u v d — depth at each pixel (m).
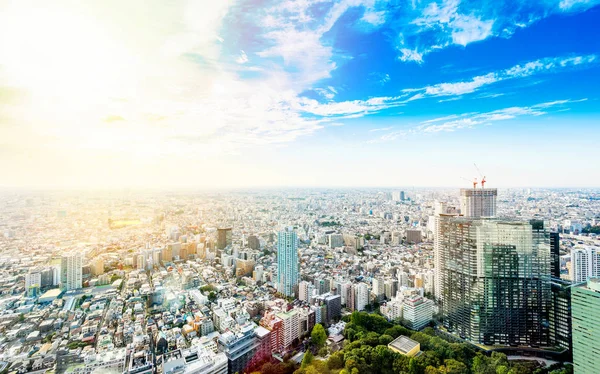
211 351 140.50
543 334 157.38
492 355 142.12
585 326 114.69
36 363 132.38
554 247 191.62
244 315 177.50
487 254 163.75
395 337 159.50
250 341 148.50
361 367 125.88
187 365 127.44
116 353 137.88
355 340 156.25
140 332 159.62
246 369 142.75
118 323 171.38
